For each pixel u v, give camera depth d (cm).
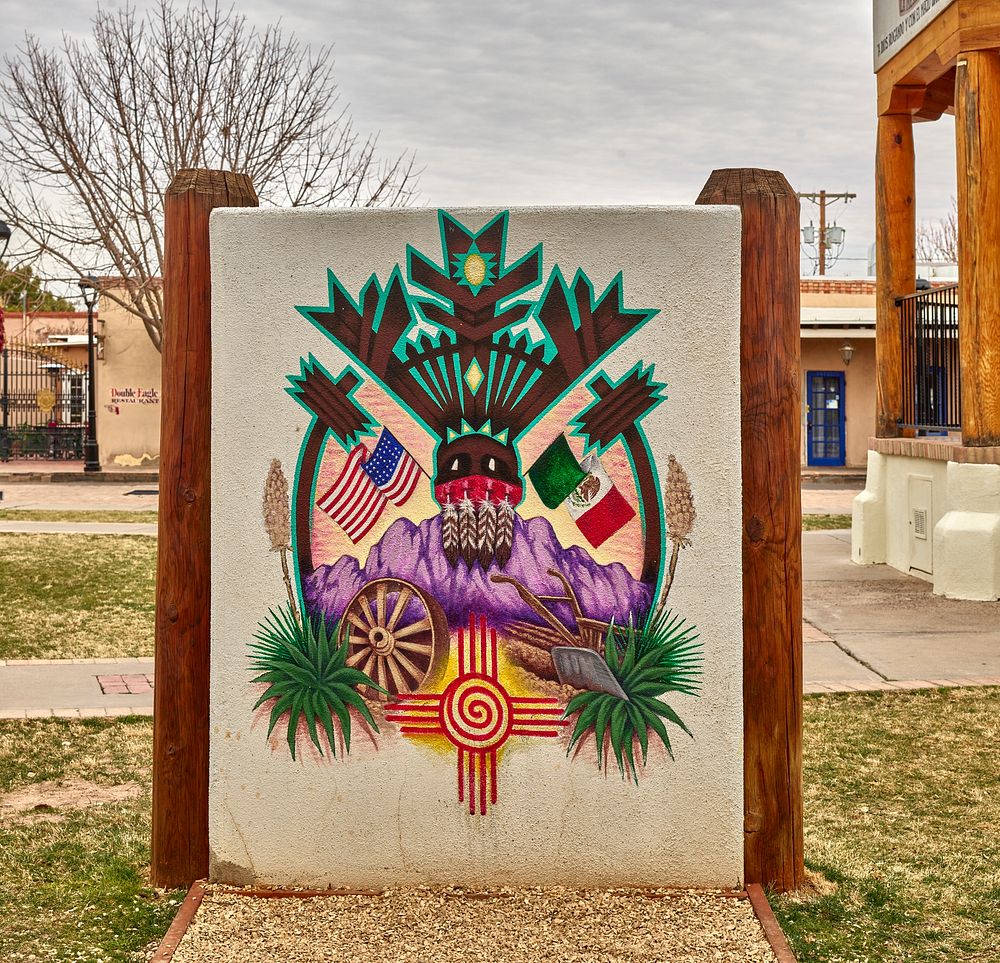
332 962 364
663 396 411
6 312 3844
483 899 407
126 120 2636
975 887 429
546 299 411
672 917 393
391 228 412
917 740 615
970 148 1010
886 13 1183
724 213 409
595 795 415
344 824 418
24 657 840
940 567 1039
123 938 388
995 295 1014
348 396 414
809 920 401
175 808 426
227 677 418
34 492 2478
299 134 2597
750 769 421
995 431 1025
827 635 881
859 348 3131
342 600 416
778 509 420
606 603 413
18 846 468
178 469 423
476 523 414
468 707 415
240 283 414
